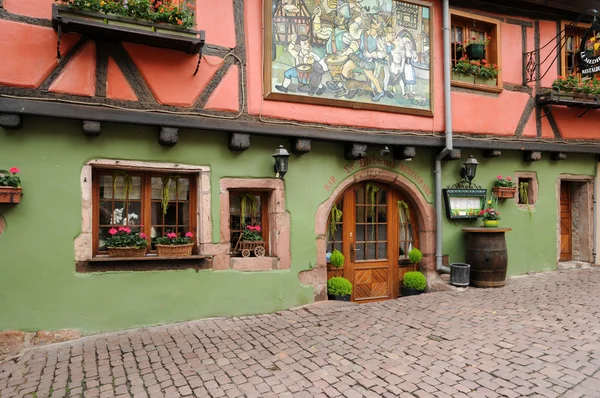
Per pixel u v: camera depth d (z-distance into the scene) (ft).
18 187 13.99
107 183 16.49
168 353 13.43
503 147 23.39
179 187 17.72
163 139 15.97
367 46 19.89
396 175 21.67
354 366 12.12
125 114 15.31
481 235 22.02
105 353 13.51
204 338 14.82
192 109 16.58
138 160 16.15
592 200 27.55
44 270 14.73
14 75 14.08
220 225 17.53
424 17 21.31
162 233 17.40
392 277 22.61
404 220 23.07
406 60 20.83
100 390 11.02
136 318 15.99
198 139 17.20
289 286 18.72
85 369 12.35
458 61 23.25
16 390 11.22
